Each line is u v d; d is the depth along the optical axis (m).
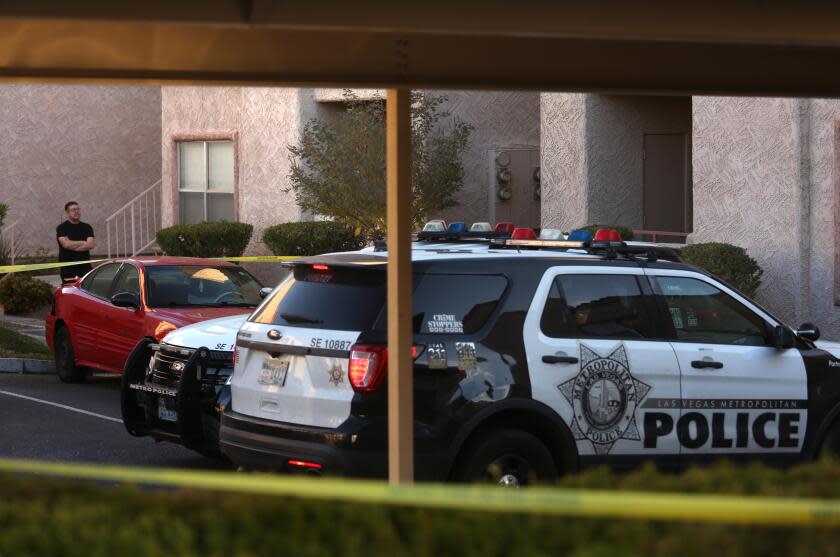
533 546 4.63
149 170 35.62
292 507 5.00
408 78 7.17
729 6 6.45
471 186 26.47
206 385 11.19
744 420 9.81
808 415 10.09
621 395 9.31
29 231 33.72
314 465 8.63
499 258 9.15
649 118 24.06
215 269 16.89
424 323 8.72
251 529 4.82
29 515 4.88
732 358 9.77
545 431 9.15
